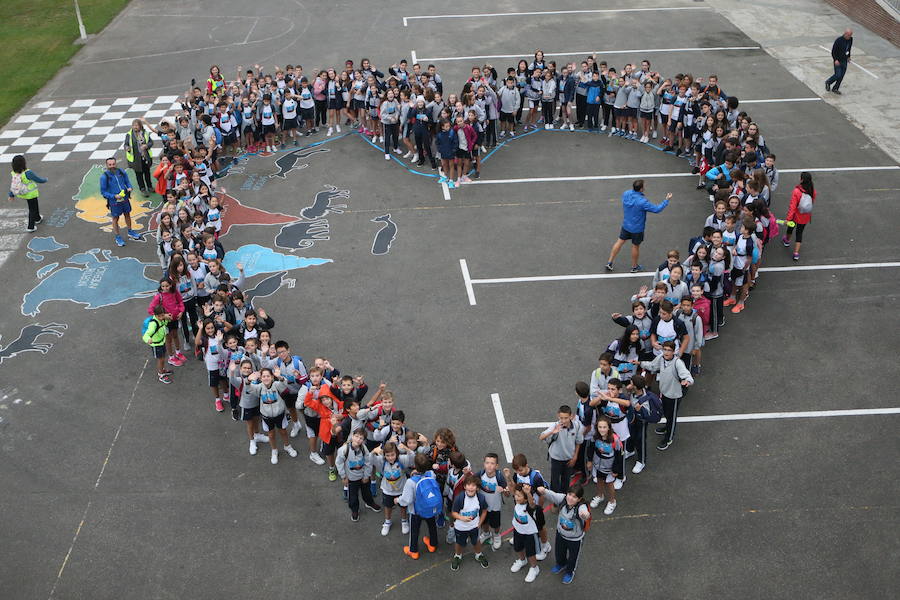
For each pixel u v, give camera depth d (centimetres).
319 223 1878
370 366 1431
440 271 1698
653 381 1366
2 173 2127
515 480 1063
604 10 3111
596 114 2253
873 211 1872
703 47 2755
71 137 2312
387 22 3052
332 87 2245
